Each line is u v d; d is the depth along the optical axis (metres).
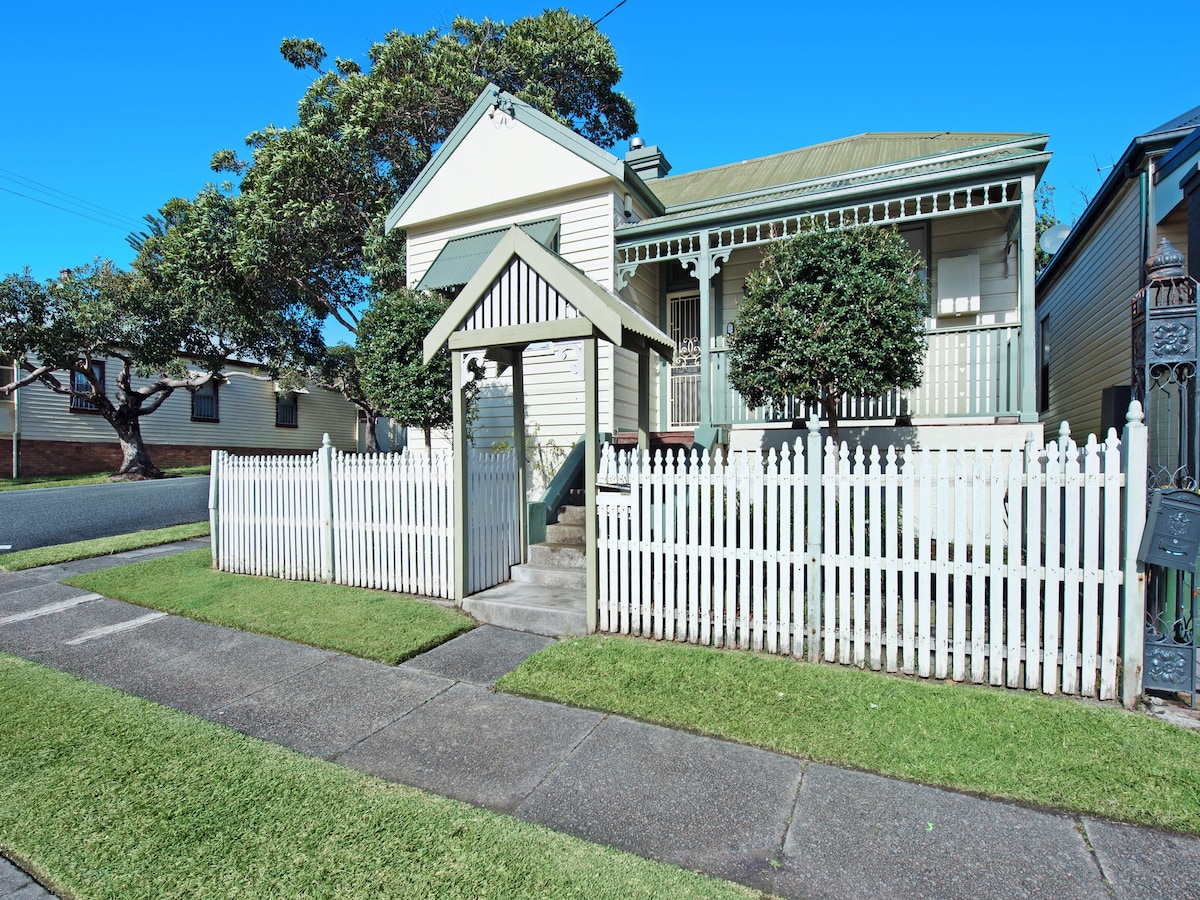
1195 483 4.07
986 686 3.99
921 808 2.82
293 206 14.43
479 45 17.45
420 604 5.90
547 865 2.47
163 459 21.44
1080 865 2.46
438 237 10.92
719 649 4.68
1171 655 3.62
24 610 6.08
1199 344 4.06
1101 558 4.02
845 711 3.65
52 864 2.51
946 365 7.80
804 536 4.57
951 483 4.54
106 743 3.49
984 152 8.90
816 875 2.42
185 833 2.69
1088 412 10.70
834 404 6.91
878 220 8.69
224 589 6.59
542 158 9.82
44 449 18.55
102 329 15.87
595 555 5.16
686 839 2.63
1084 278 10.87
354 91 15.55
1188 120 7.66
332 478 6.78
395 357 8.27
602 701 3.91
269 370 21.94
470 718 3.78
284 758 3.33
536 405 9.84
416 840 2.62
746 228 8.77
